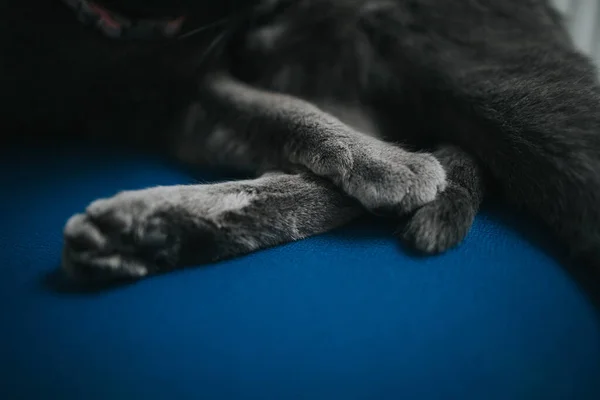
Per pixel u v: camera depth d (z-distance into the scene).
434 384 0.24
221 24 0.39
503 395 0.24
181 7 0.37
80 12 0.36
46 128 0.40
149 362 0.25
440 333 0.26
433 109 0.35
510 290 0.27
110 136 0.40
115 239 0.27
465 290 0.27
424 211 0.30
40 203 0.33
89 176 0.36
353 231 0.31
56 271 0.29
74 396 0.24
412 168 0.31
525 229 0.31
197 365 0.25
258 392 0.24
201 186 0.31
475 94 0.33
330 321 0.26
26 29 0.36
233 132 0.37
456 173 0.32
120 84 0.39
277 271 0.28
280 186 0.31
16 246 0.30
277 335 0.26
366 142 0.33
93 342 0.25
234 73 0.41
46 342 0.25
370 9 0.38
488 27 0.37
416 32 0.37
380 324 0.26
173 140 0.39
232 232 0.29
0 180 0.35
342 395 0.24
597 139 0.29
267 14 0.40
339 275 0.28
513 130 0.31
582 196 0.29
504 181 0.32
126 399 0.24
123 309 0.27
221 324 0.26
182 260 0.29
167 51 0.38
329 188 0.32
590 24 0.47
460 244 0.30
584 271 0.29
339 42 0.39
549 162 0.30
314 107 0.36
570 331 0.26
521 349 0.25
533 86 0.32
